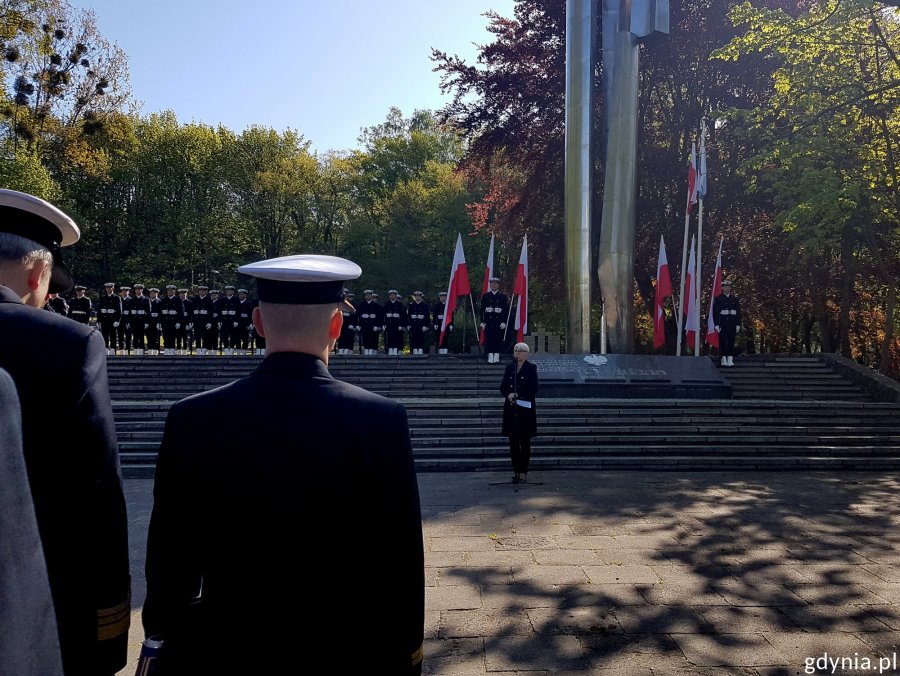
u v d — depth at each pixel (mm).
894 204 18562
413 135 46469
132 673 4570
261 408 1855
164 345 21531
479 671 4508
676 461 12109
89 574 1827
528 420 10547
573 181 18109
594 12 18203
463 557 6949
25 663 1005
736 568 6594
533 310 29109
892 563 6754
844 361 17297
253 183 41562
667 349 25641
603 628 5180
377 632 1762
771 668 4547
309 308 1976
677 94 24266
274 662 1683
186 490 1819
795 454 12625
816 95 16578
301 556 1729
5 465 1030
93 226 38938
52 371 1823
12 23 26969
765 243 24281
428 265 38219
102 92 30781
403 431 1906
